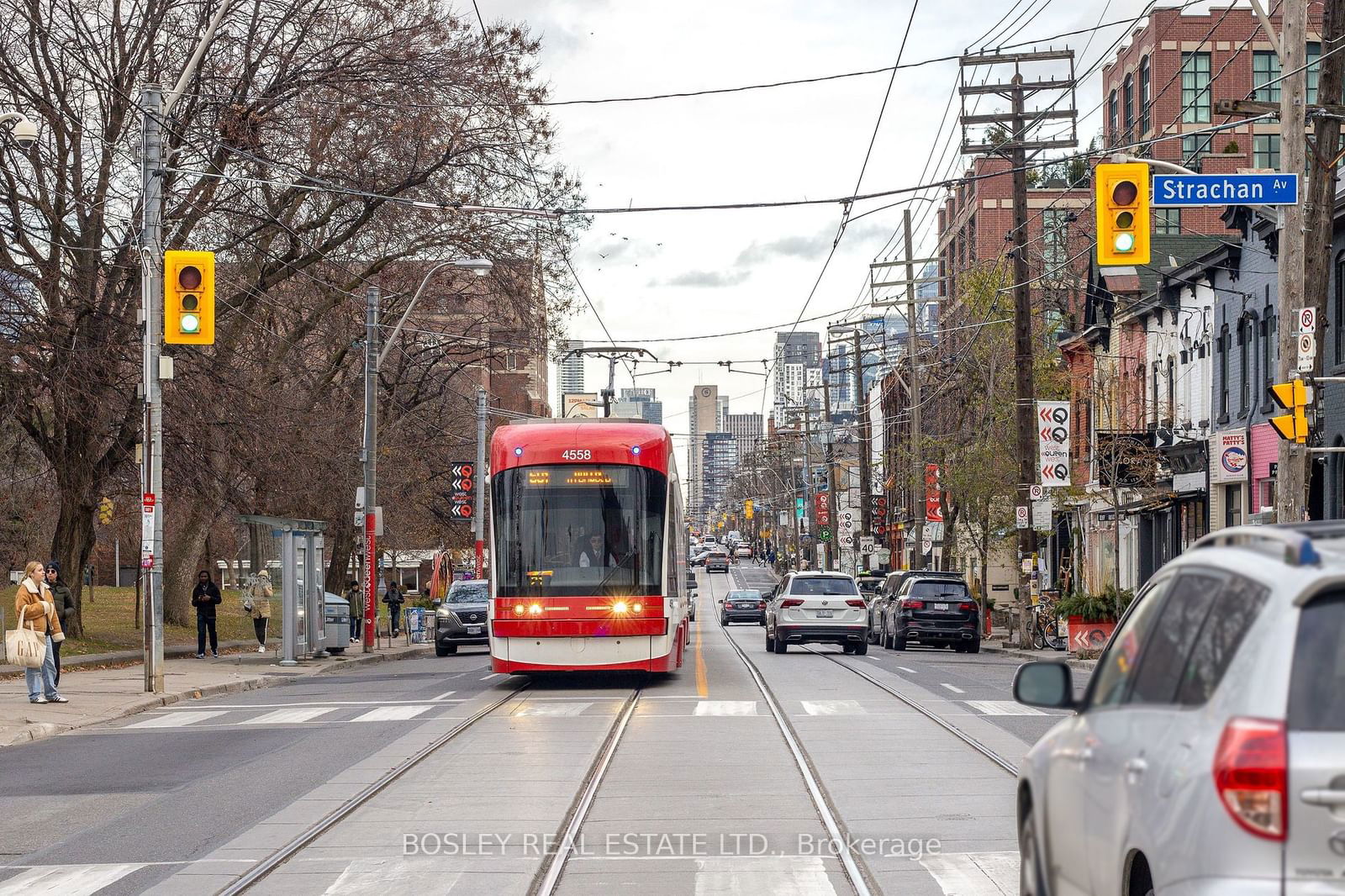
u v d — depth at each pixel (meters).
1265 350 38.03
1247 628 4.77
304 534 38.19
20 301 32.94
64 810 13.66
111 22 36.81
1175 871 4.67
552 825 12.06
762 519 182.88
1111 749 5.67
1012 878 9.80
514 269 43.88
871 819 12.20
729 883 9.83
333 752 17.58
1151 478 43.47
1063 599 38.00
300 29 39.06
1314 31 58.12
